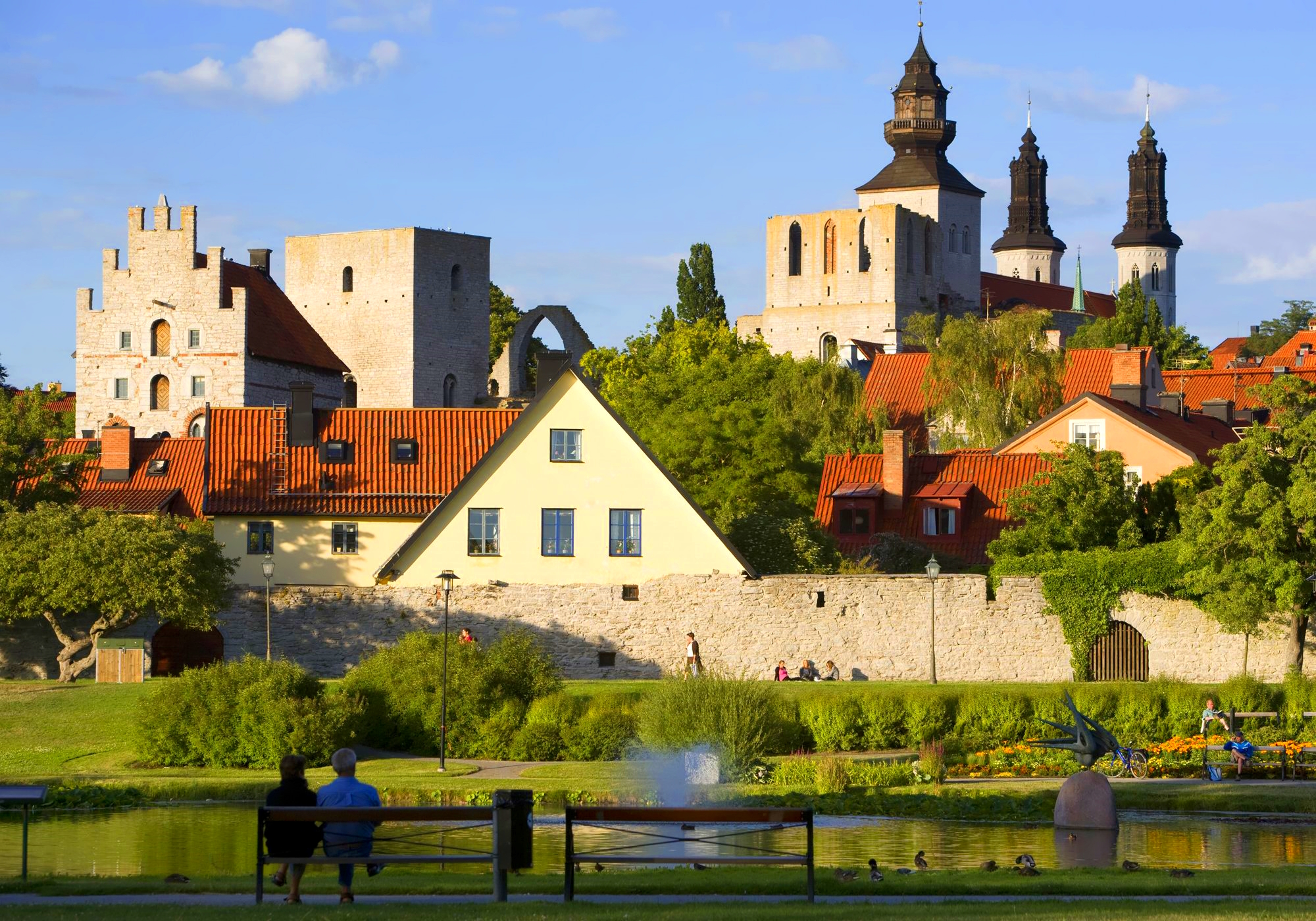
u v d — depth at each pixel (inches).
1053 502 3265.3
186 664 3174.2
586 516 3139.8
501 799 1174.3
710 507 3809.1
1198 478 3346.5
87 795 1939.0
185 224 6358.3
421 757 2329.0
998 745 2340.1
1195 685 2450.8
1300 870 1337.4
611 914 1049.5
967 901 1154.7
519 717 2365.9
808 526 3521.2
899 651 3058.6
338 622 3090.6
